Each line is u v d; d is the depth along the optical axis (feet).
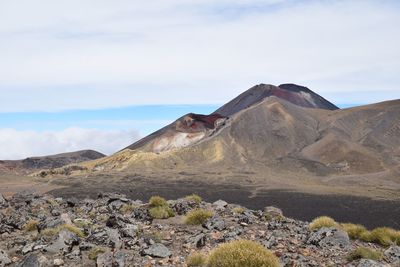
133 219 86.53
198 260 54.24
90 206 112.57
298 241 71.51
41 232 72.02
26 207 113.70
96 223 85.35
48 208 112.06
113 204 111.34
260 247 52.08
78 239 65.92
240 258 50.08
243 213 99.66
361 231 83.05
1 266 56.75
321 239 70.85
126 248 63.87
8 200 127.34
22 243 68.33
